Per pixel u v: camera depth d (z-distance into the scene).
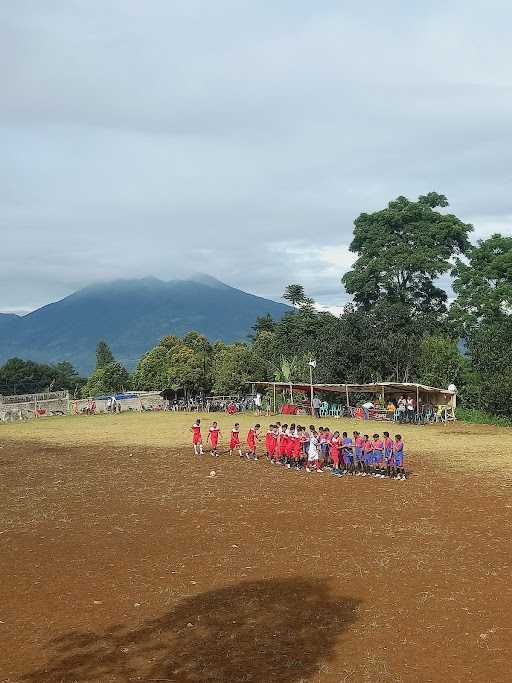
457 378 57.97
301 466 28.88
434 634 11.02
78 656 10.35
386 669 9.79
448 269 72.38
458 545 16.19
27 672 9.83
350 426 47.19
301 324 87.38
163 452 34.75
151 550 16.16
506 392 49.19
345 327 65.19
